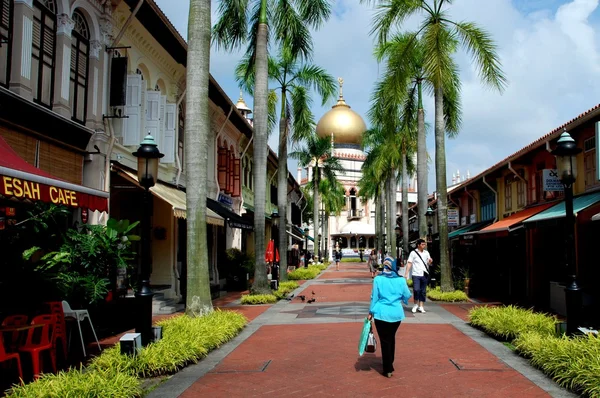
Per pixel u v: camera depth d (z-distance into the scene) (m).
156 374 7.30
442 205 17.84
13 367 7.27
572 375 6.51
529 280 16.64
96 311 9.68
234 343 9.66
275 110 24.84
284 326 11.84
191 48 11.56
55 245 9.56
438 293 17.14
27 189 6.36
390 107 20.16
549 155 16.70
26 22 10.13
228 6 18.12
